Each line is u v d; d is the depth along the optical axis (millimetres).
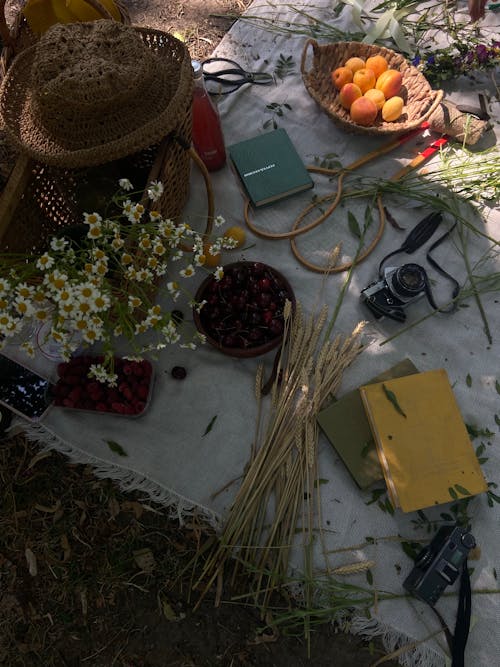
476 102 1972
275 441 1501
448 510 1502
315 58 1904
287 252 1793
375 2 2148
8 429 1634
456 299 1647
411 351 1666
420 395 1493
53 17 1673
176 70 1494
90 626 1506
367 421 1515
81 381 1558
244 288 1579
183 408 1625
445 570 1354
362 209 1839
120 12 1737
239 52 2105
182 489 1558
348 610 1422
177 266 1758
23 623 1514
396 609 1421
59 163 1308
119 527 1582
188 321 1695
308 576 1394
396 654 1363
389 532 1488
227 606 1494
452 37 2066
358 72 1804
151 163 1675
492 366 1640
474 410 1595
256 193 1779
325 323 1707
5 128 1395
